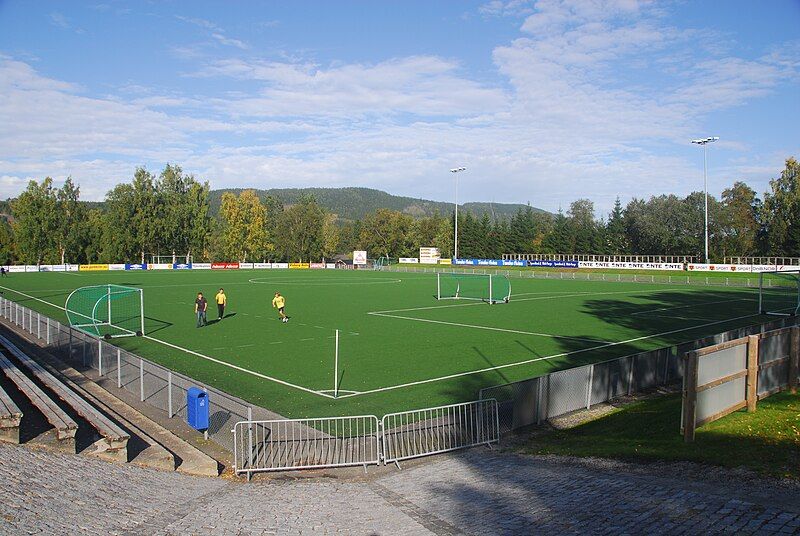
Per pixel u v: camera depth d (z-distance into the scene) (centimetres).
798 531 711
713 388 1232
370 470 1258
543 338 3105
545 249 13188
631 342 2995
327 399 1891
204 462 1230
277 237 12394
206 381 2117
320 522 898
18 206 10450
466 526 859
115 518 876
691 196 10894
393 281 7662
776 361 1427
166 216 11112
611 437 1362
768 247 10331
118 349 1908
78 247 10706
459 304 4816
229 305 4622
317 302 4912
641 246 11338
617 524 794
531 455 1292
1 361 1800
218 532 851
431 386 2061
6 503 845
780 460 1009
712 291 6259
